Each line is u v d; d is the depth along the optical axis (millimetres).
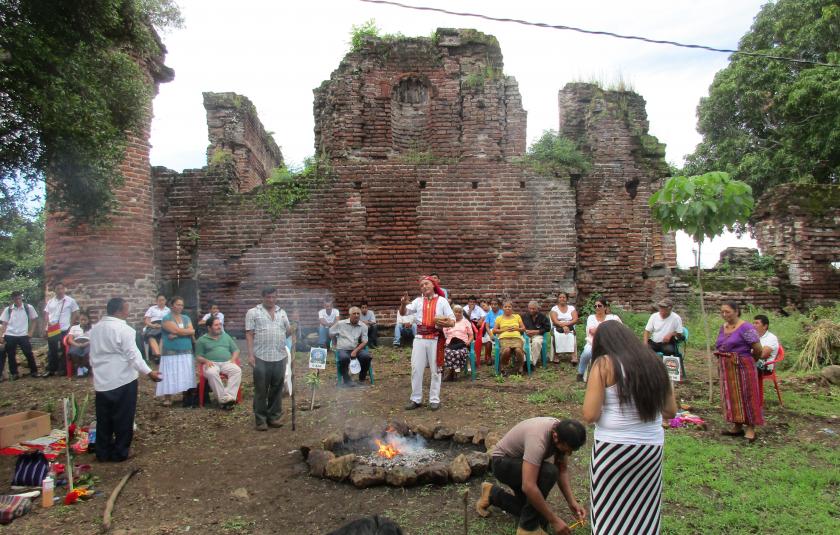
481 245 12906
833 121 17844
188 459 6070
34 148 6633
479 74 13688
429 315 7895
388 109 13461
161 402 8562
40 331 14531
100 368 6004
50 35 6516
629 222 13742
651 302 13688
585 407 3268
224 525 4465
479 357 10859
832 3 18953
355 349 9273
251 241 12781
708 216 7633
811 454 6027
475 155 13305
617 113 14008
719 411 7609
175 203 12891
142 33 8281
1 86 5930
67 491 5184
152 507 4844
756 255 16016
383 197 12844
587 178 13688
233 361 8586
